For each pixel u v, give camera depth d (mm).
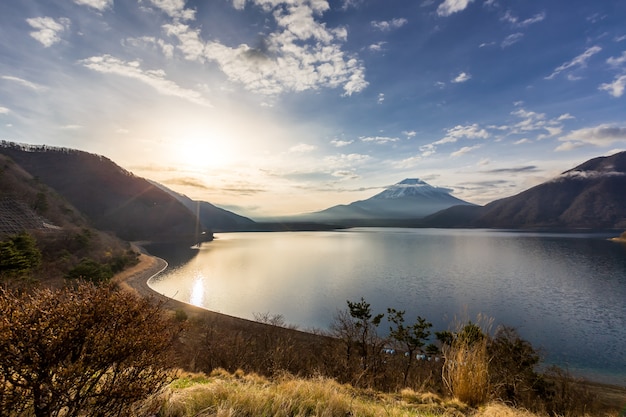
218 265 100750
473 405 5535
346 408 4016
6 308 2232
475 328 6242
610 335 38844
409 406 5129
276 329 32188
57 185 158500
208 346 17281
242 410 3518
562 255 117938
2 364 2186
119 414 2648
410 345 17406
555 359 31469
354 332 18828
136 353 2650
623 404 16469
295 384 4641
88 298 2562
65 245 65750
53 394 2250
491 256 119625
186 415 3320
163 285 68312
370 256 124938
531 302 55250
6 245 28031
